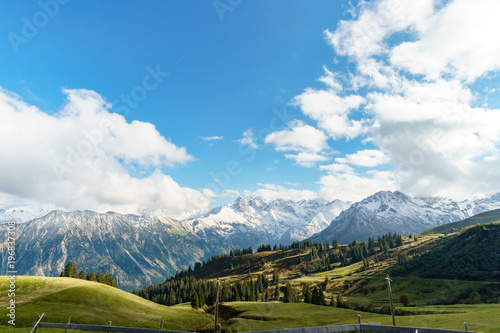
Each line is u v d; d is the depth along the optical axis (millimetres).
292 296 159125
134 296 110375
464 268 166875
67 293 85938
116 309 84750
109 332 38406
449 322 64438
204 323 88625
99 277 174250
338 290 195250
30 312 68688
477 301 124250
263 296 178625
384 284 180750
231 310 110812
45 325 40125
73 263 164000
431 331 28422
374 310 115938
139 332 36719
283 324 82750
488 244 179125
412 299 146375
